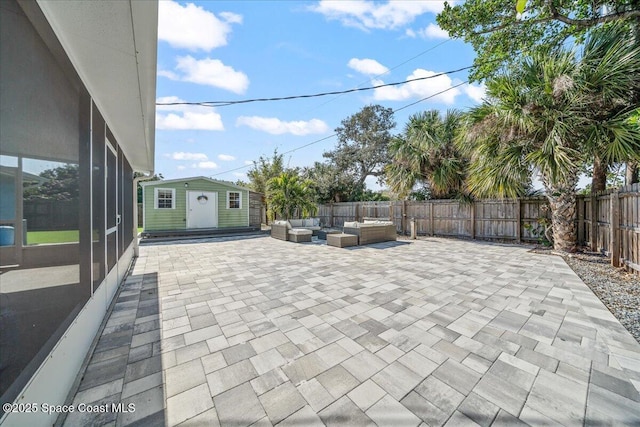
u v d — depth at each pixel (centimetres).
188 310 296
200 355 208
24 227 126
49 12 153
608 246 528
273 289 369
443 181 889
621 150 455
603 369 189
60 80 172
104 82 237
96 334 240
